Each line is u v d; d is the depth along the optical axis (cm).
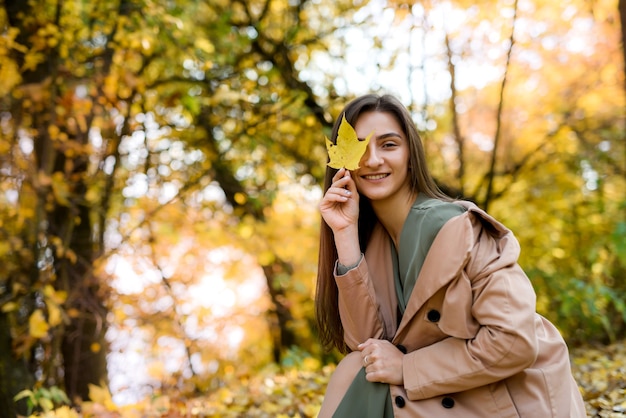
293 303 820
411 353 209
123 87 575
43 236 532
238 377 620
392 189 226
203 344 755
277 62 718
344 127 221
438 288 203
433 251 207
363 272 227
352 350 235
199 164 685
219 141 716
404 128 229
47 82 498
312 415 379
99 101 539
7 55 516
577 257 748
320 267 248
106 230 670
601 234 751
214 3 717
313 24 728
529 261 788
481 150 842
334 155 223
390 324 228
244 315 869
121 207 662
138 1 529
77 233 592
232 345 865
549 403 200
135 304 650
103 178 613
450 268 201
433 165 734
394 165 225
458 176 759
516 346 192
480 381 197
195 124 689
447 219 211
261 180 777
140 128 621
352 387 217
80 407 525
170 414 417
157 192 666
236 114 691
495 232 212
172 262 826
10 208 510
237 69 690
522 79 803
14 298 477
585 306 611
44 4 550
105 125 588
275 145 734
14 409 441
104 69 553
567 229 768
